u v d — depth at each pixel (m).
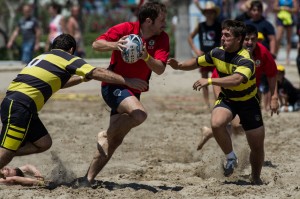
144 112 17.05
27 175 19.36
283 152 23.70
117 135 17.59
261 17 30.81
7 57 59.53
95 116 32.38
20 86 17.27
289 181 19.06
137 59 16.83
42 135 17.83
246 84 17.92
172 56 62.03
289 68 50.03
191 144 25.28
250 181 19.23
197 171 20.34
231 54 17.95
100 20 73.75
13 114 17.08
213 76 21.84
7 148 17.11
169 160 22.75
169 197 16.95
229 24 17.75
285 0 47.75
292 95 33.50
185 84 45.91
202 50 32.97
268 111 33.19
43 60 17.53
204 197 16.95
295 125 29.23
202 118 31.52
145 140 26.16
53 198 16.78
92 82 47.47
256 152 18.58
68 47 17.86
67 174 19.45
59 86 17.48
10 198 16.78
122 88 17.45
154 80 47.50
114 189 17.86
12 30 70.31
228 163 18.03
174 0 66.06
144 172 20.75
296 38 67.00
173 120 30.91
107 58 59.00
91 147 24.83
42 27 75.38
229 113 18.09
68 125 29.66
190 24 62.12
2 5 71.12
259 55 20.48
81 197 16.88
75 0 72.12
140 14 17.45
